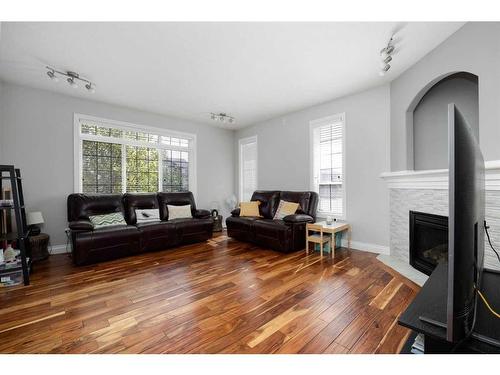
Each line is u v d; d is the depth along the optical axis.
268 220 3.96
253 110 4.50
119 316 1.77
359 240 3.61
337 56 2.58
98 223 3.37
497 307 0.94
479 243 0.91
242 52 2.50
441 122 2.78
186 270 2.77
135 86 3.38
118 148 4.31
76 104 3.75
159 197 4.37
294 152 4.59
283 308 1.88
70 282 2.42
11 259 2.54
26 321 1.71
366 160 3.51
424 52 2.49
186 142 5.26
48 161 3.50
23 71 2.90
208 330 1.59
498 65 1.73
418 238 2.66
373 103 3.42
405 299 2.01
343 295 2.10
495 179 1.65
